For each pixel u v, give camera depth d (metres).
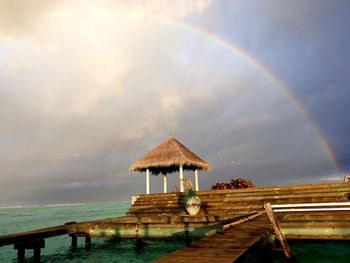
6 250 14.64
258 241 6.54
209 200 15.53
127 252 11.56
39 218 54.38
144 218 11.34
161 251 11.25
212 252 5.30
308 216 9.59
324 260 8.40
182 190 18.42
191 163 19.50
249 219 10.14
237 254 5.12
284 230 9.71
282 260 8.86
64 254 11.83
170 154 19.86
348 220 9.17
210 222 10.45
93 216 52.81
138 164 20.14
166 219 11.02
